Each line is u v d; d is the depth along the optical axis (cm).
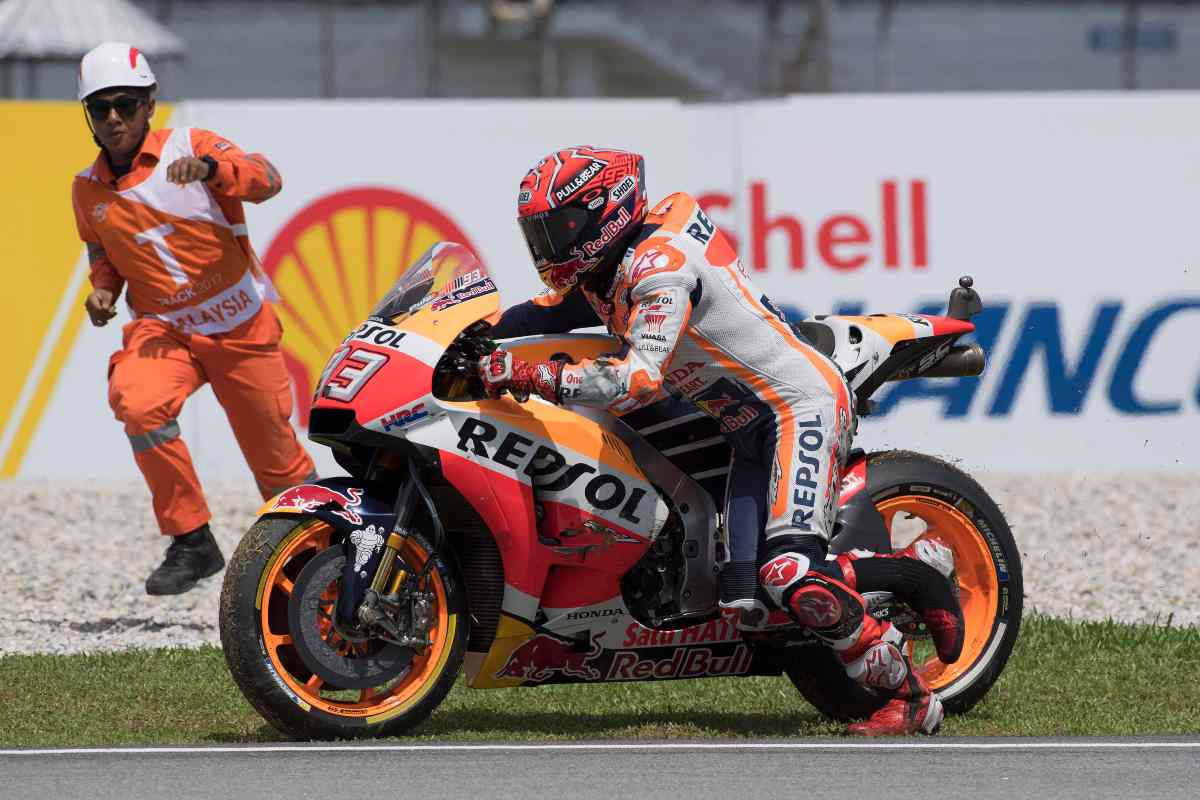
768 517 1886
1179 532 3647
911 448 4228
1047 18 8494
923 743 1825
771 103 4303
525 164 4281
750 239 4300
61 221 4194
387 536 1805
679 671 1962
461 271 1880
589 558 1875
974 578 2086
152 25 7488
